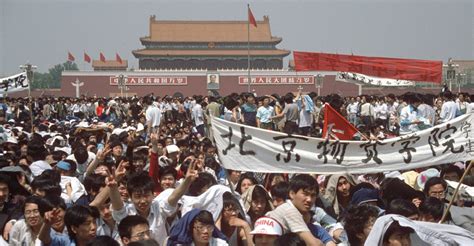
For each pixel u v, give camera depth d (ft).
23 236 29.09
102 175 35.14
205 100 107.96
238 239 29.84
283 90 315.17
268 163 33.94
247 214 32.42
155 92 318.45
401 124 74.38
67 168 40.32
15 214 31.83
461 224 30.09
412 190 33.14
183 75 318.45
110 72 320.29
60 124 112.06
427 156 34.88
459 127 35.19
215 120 33.99
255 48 380.17
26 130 86.84
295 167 34.01
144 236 26.48
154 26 379.35
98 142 70.18
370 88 309.22
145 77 318.04
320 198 35.29
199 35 377.09
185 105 137.69
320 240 27.68
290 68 345.72
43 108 150.20
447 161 34.88
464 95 85.66
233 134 33.86
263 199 31.63
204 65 380.37
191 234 27.71
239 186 36.22
